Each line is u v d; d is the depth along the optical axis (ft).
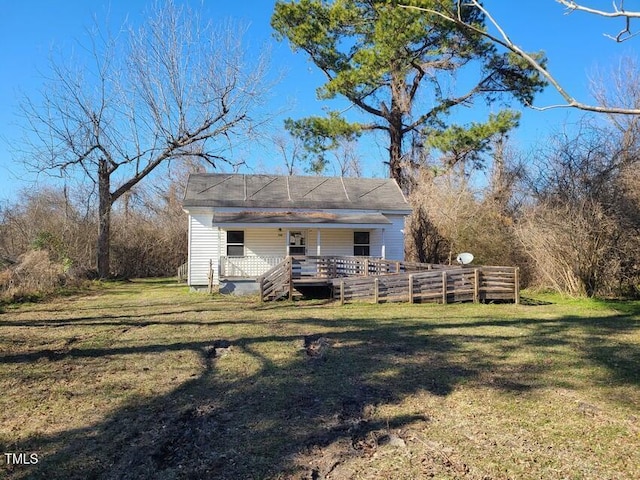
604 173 45.80
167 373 20.75
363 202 66.74
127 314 38.88
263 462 12.54
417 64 74.69
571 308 42.01
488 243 68.23
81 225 90.12
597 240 46.26
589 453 13.11
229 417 15.70
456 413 16.20
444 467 12.26
